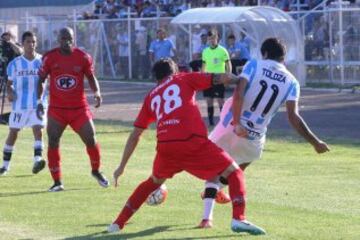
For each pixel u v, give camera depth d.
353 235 22.70
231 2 94.56
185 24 81.94
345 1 86.00
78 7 117.75
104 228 23.92
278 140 45.25
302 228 23.61
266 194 29.33
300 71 79.38
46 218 25.47
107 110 63.94
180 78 22.66
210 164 22.25
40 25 105.50
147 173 34.53
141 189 23.19
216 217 25.27
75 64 30.42
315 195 29.14
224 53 52.53
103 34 96.75
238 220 22.27
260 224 24.09
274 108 23.81
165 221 24.69
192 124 22.25
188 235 22.81
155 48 75.69
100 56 97.44
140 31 92.56
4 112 61.19
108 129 51.31
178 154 22.27
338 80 79.56
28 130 50.03
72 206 27.38
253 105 23.64
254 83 23.50
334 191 29.98
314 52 81.12
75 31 99.88
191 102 22.47
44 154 39.97
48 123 30.45
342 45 78.62
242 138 24.14
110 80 94.75
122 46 94.81
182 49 86.38
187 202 27.75
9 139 34.56
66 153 40.84
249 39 77.06
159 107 22.50
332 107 62.66
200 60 62.34
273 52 23.53
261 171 34.88
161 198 24.64
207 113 58.12
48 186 31.42
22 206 27.47
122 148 43.00
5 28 108.56
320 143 23.73
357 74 78.12
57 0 119.81
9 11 125.19
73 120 30.61
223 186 25.23
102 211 26.48
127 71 94.75
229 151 24.45
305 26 81.31
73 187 31.06
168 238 22.50
